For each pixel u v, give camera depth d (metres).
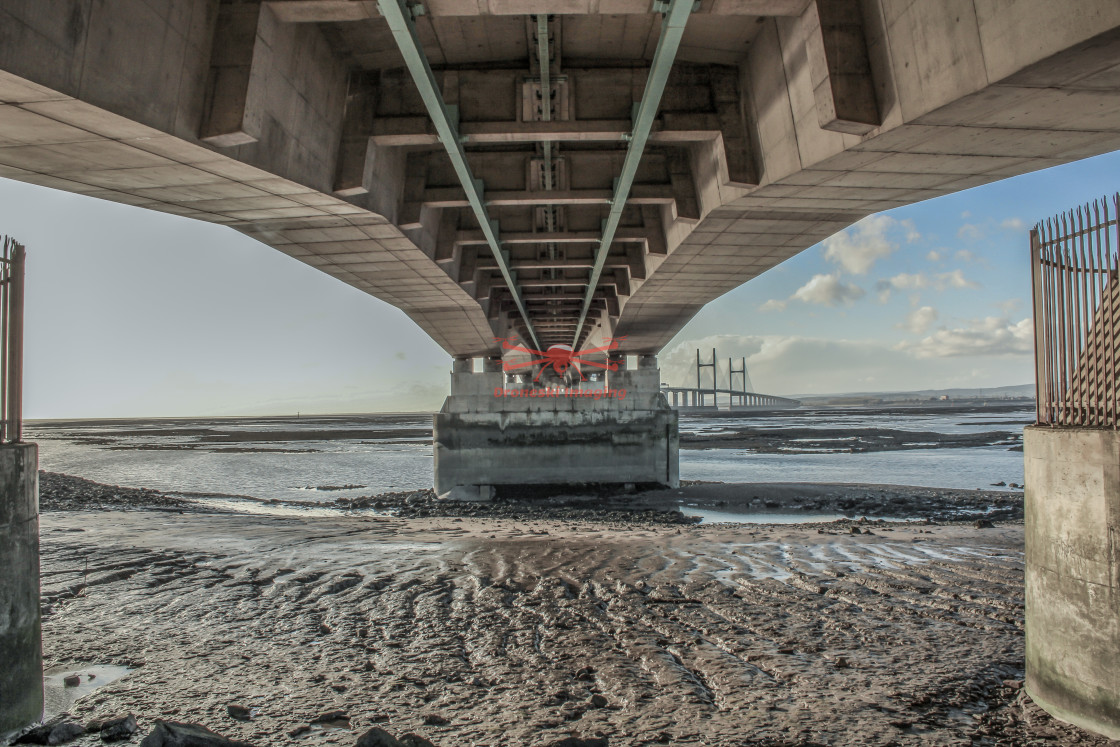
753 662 8.63
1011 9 6.73
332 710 7.20
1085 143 9.35
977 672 8.12
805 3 9.65
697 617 10.70
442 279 22.61
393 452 92.06
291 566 14.73
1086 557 6.14
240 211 13.78
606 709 7.22
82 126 8.34
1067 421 6.71
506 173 16.88
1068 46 6.15
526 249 24.58
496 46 12.64
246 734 6.59
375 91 13.28
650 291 25.45
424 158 16.52
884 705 7.20
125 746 6.14
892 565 14.40
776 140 11.85
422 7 8.63
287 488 48.56
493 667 8.59
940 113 8.13
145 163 10.05
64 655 9.10
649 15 11.64
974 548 16.39
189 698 7.58
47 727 6.30
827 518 30.47
